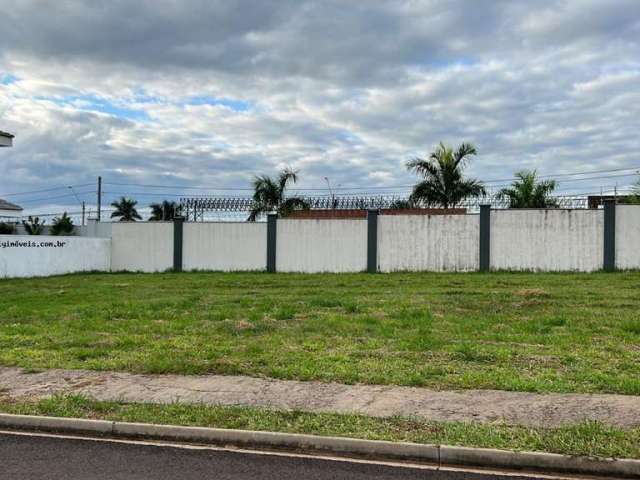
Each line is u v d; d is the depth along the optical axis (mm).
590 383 7578
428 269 28922
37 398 7473
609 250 26562
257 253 31516
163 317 13922
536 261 27531
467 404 6859
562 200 29500
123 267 33594
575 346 9828
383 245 29547
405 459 5605
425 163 33094
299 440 5906
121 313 14531
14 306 16641
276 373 8312
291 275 28391
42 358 9656
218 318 13562
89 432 6484
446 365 8641
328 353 9578
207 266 32281
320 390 7562
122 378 8383
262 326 12203
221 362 8945
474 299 16406
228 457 5699
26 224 46562
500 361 8836
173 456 5734
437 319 12867
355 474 5238
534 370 8266
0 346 10688
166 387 7863
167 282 24906
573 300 16000
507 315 13375
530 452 5363
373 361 8953
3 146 26109
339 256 30281
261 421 6367
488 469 5371
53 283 25250
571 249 27109
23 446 6062
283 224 31078
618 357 9008
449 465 5473
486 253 28094
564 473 5242
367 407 6812
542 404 6793
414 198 33344
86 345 10656
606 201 26875
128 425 6387
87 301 17719
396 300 16391
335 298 17188
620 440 5570
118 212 74125
